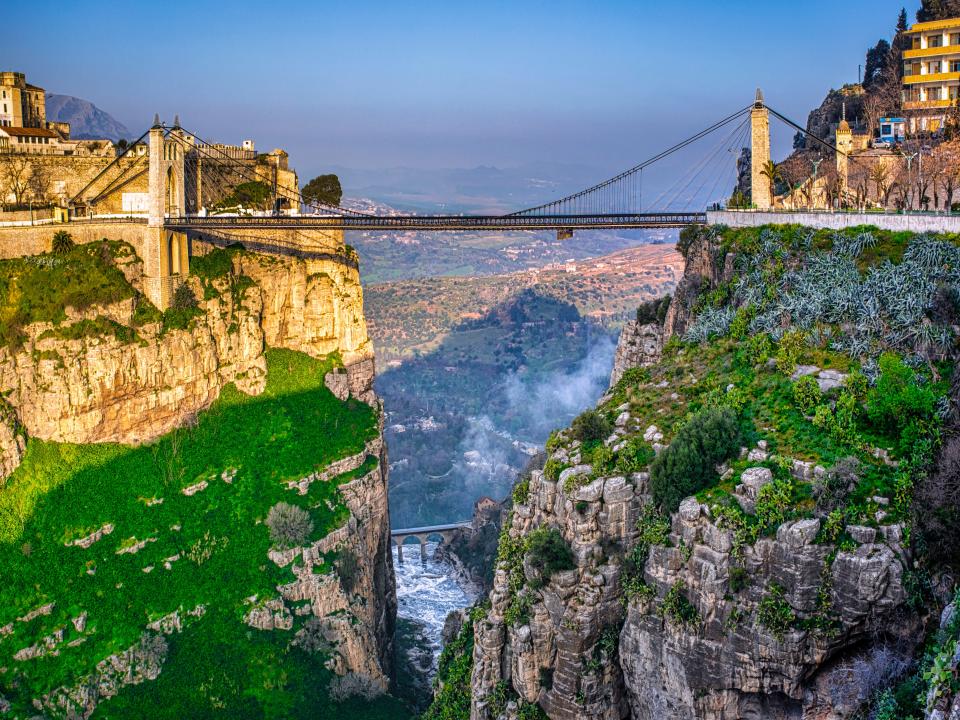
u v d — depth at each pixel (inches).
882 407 3848.4
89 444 6555.1
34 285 6584.6
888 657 3383.4
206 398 7135.8
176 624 6131.9
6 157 7785.4
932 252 4498.0
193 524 6560.0
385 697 6382.9
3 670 5605.3
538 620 4033.0
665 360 4982.8
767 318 4734.3
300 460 7057.1
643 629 3759.8
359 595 6811.0
